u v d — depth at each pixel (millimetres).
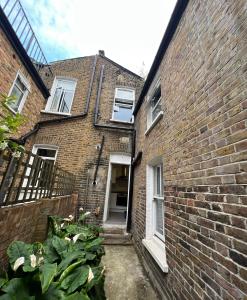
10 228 1815
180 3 2863
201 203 1815
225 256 1387
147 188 4117
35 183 2549
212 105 1809
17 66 4328
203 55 2115
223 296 1353
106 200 5879
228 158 1479
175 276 2225
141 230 4211
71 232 2904
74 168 5891
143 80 8008
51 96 7039
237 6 1582
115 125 6828
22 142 5109
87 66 7691
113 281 3102
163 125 3381
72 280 1584
